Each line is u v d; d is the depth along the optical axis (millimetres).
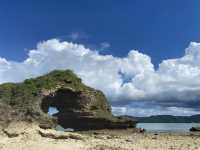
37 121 68312
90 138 47000
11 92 76188
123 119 89938
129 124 89375
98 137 51750
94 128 90312
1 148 34219
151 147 38688
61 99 91750
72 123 93125
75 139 42594
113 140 46531
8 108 67938
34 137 40312
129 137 55938
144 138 53469
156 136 59938
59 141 39719
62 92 89750
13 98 74125
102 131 82625
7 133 42031
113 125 88375
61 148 34938
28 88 79000
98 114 91125
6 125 56719
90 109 93062
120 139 49531
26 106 71688
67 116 92438
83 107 92062
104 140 45625
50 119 71250
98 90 99250
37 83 82875
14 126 54219
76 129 93062
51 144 37031
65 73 91625
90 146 37188
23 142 37406
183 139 51750
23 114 68812
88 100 93188
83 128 91625
